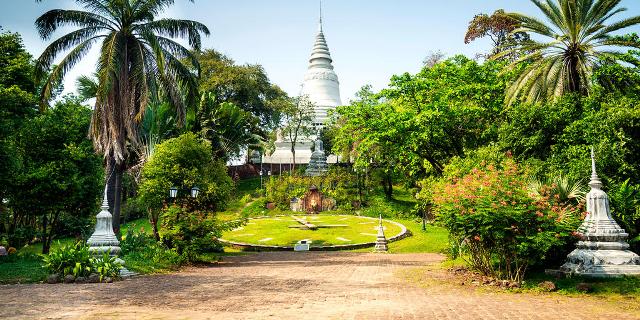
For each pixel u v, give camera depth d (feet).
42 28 75.51
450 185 46.75
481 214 39.50
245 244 106.32
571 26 69.21
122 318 26.68
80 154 82.64
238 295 36.37
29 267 51.31
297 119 204.03
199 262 70.28
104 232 50.88
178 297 35.17
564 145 54.65
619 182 47.55
